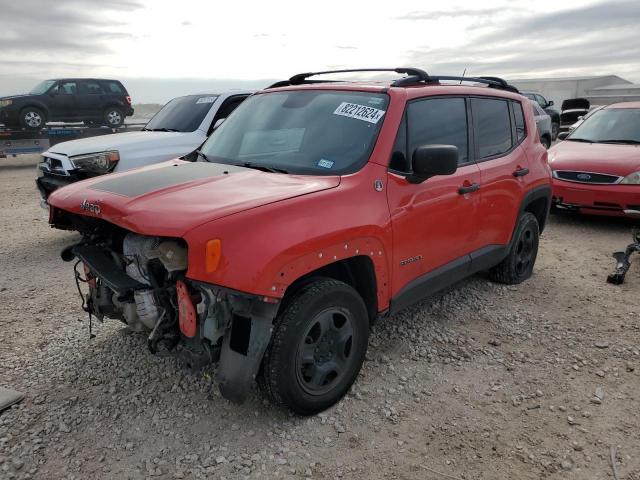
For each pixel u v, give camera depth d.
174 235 2.58
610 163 7.51
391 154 3.49
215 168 3.52
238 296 2.72
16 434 2.96
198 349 2.88
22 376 3.54
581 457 2.85
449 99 4.17
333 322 3.12
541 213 5.60
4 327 4.30
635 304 4.89
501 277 5.26
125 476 2.67
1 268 5.88
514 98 5.10
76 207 3.08
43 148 15.64
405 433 3.03
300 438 2.96
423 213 3.67
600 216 8.55
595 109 9.64
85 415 3.13
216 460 2.77
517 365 3.79
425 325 4.38
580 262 6.16
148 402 3.25
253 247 2.65
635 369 3.74
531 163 5.12
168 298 2.92
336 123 3.66
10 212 8.98
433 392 3.43
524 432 3.05
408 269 3.64
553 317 4.59
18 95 16.11
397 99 3.64
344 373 3.24
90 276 3.52
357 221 3.12
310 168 3.44
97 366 3.66
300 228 2.83
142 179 3.24
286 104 4.05
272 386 2.88
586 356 3.93
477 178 4.26
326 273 3.40
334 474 2.70
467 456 2.85
